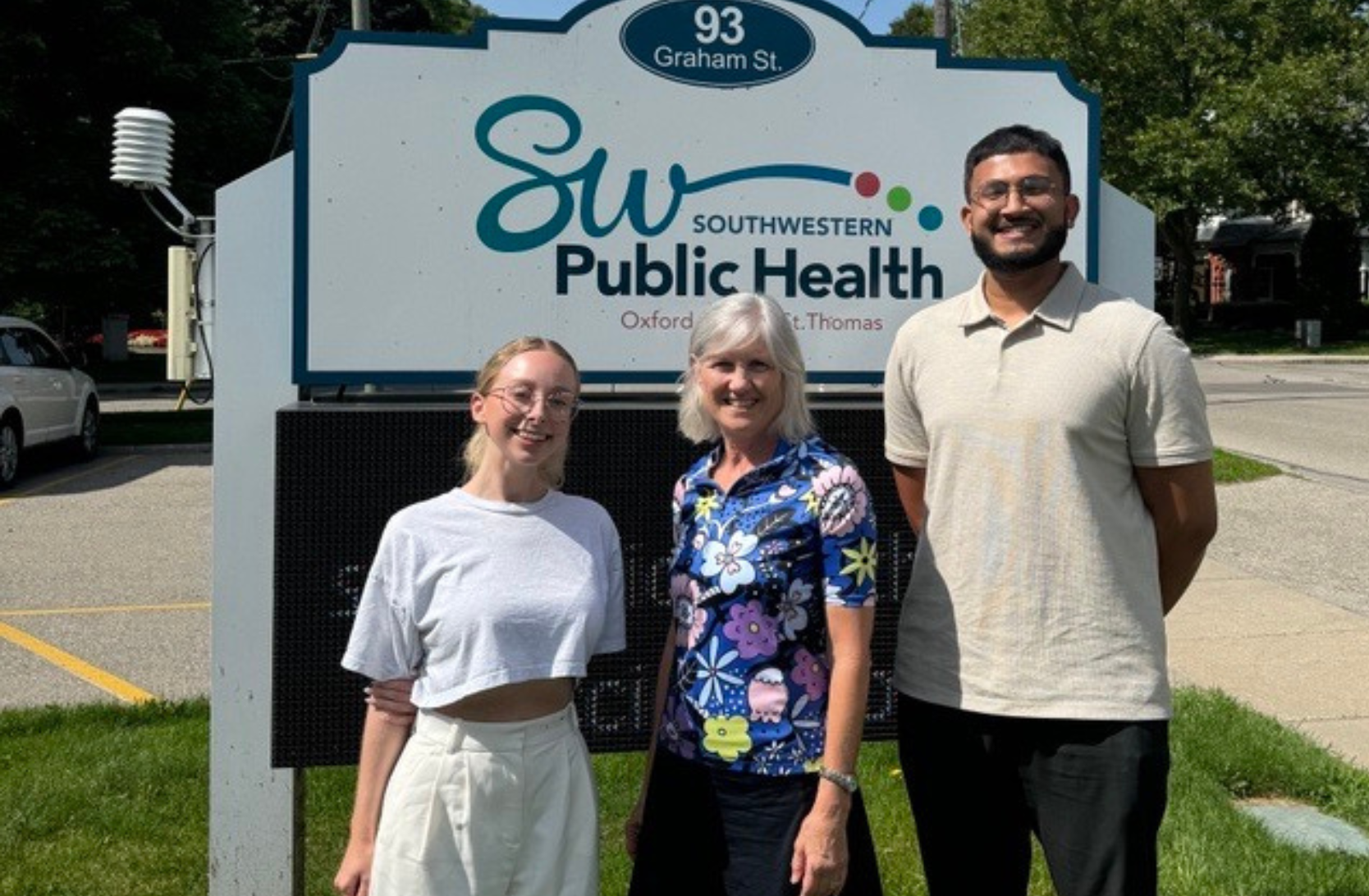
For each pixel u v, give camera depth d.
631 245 3.76
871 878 2.62
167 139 6.68
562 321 3.74
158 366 35.03
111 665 6.45
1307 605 7.43
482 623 2.50
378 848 2.55
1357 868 3.95
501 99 3.69
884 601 3.69
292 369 3.62
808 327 3.86
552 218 3.72
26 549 9.51
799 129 3.83
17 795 4.48
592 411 3.56
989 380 2.70
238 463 3.63
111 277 21.25
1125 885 2.60
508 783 2.53
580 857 2.62
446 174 3.67
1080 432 2.61
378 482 3.48
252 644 3.62
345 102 3.62
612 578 2.68
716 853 2.53
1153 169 31.75
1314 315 37.28
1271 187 32.97
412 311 3.66
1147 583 2.66
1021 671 2.65
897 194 3.89
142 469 14.24
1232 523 10.02
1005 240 2.65
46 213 20.16
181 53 22.69
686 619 2.59
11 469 12.64
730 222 3.81
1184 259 37.25
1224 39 31.67
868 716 3.70
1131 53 31.97
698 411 2.71
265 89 28.77
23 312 28.16
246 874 3.64
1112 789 2.60
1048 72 3.94
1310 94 30.78
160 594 8.02
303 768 3.55
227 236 3.63
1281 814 4.56
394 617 2.56
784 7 3.81
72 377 14.48
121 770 4.72
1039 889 3.92
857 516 2.50
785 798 2.50
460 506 2.58
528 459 2.56
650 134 3.76
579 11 3.71
